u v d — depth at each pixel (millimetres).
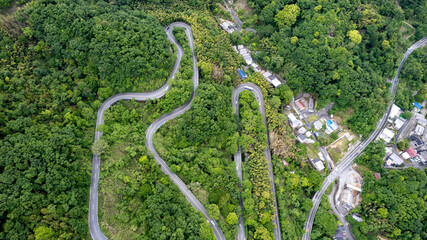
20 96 99250
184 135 114625
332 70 143750
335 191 135875
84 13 120438
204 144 118500
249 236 104375
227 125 117625
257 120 127000
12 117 95000
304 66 144875
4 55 105312
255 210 106688
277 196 117500
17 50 109312
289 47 150750
